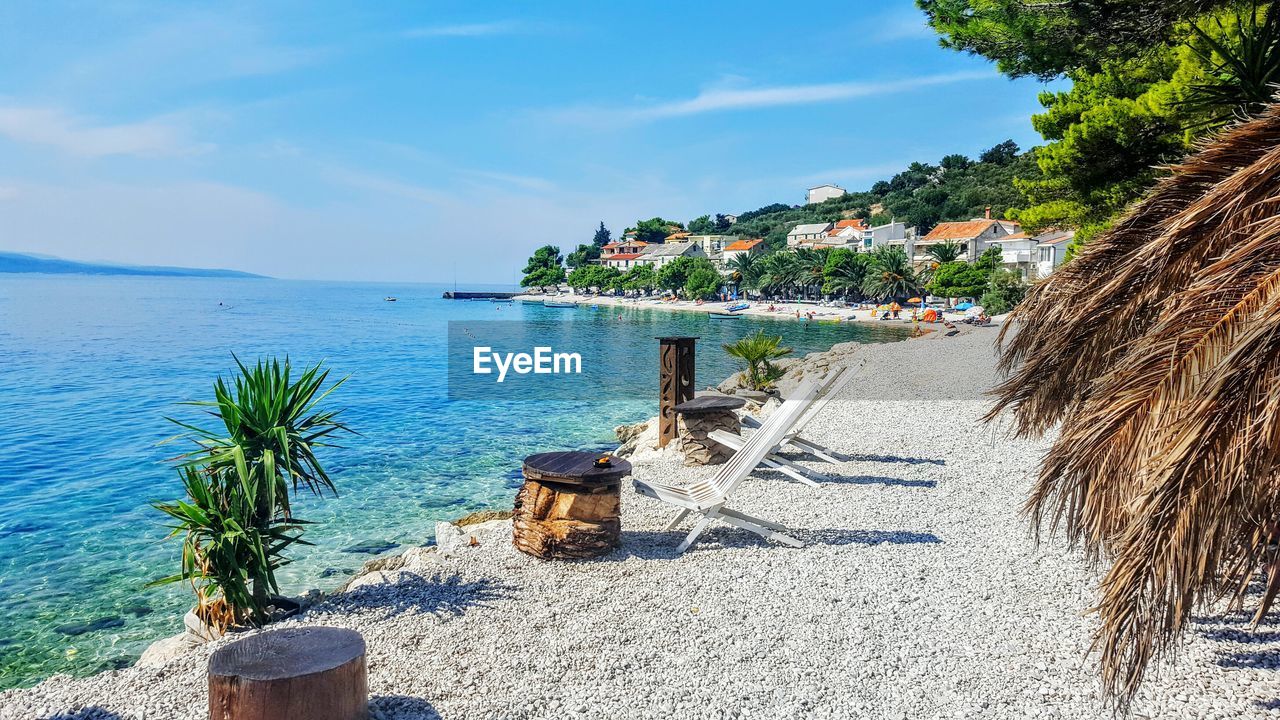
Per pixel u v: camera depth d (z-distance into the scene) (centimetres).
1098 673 455
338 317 9175
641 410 2242
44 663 725
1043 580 605
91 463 1614
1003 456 1047
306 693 368
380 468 1495
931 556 664
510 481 1394
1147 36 1006
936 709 424
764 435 789
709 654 490
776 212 18238
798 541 696
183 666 490
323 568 946
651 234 18200
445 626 538
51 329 6184
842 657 484
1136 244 422
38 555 1021
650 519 792
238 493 574
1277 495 296
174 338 5516
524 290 19212
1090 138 1227
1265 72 787
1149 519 300
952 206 11712
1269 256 295
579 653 494
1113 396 332
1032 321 499
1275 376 271
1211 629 497
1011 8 980
